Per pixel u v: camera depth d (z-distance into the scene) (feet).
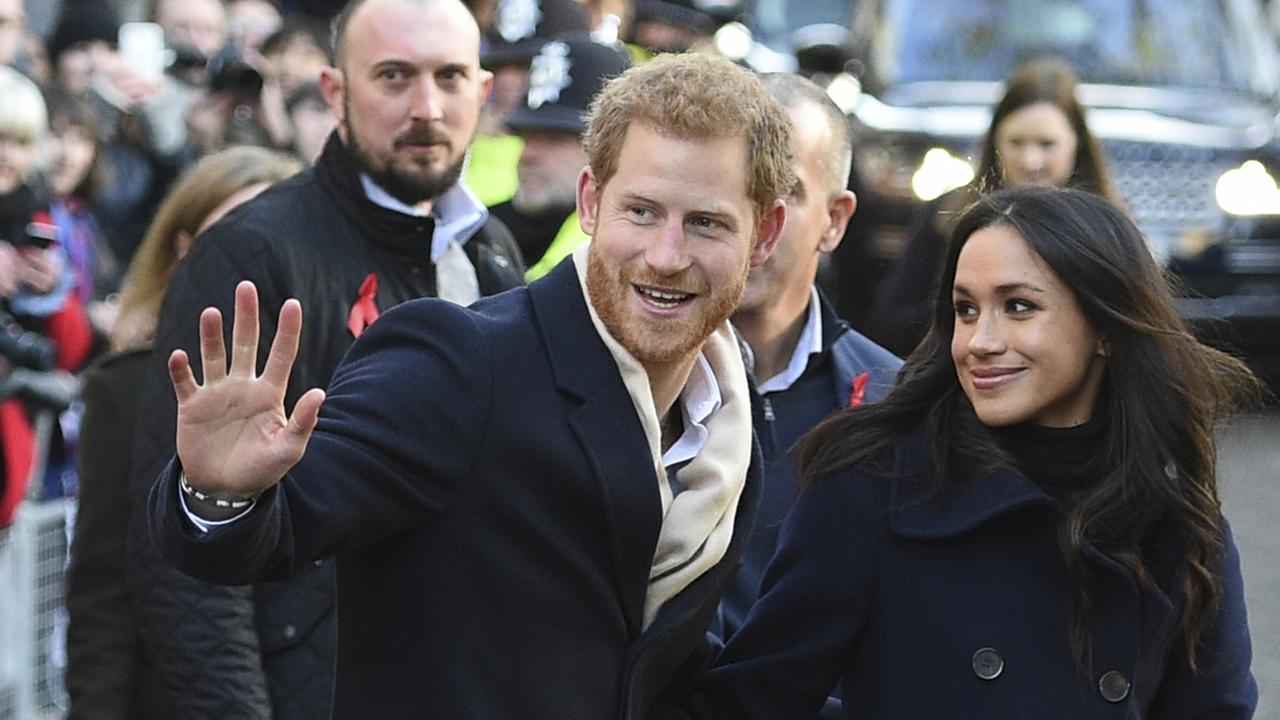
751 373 50.29
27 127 75.82
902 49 136.56
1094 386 40.91
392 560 34.30
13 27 94.94
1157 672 40.86
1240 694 41.75
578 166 69.15
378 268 49.85
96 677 52.21
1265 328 135.03
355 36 50.16
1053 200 40.27
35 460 71.00
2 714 67.26
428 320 34.78
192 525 31.27
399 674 34.35
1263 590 97.50
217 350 31.12
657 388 36.40
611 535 35.12
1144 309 39.99
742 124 34.83
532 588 34.58
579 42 69.77
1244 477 118.62
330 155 50.29
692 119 34.58
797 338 52.01
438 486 33.91
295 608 48.14
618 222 35.09
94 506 52.54
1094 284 39.68
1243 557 102.63
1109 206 40.52
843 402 51.55
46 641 70.08
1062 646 39.63
